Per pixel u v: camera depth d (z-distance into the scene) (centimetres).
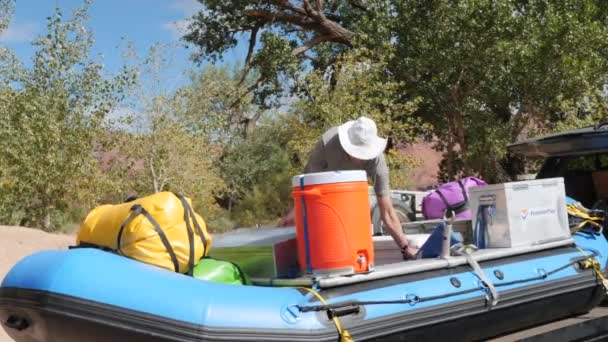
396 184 1838
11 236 1370
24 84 1672
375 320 514
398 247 659
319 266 518
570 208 745
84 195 1730
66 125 1697
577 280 677
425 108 2311
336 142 613
